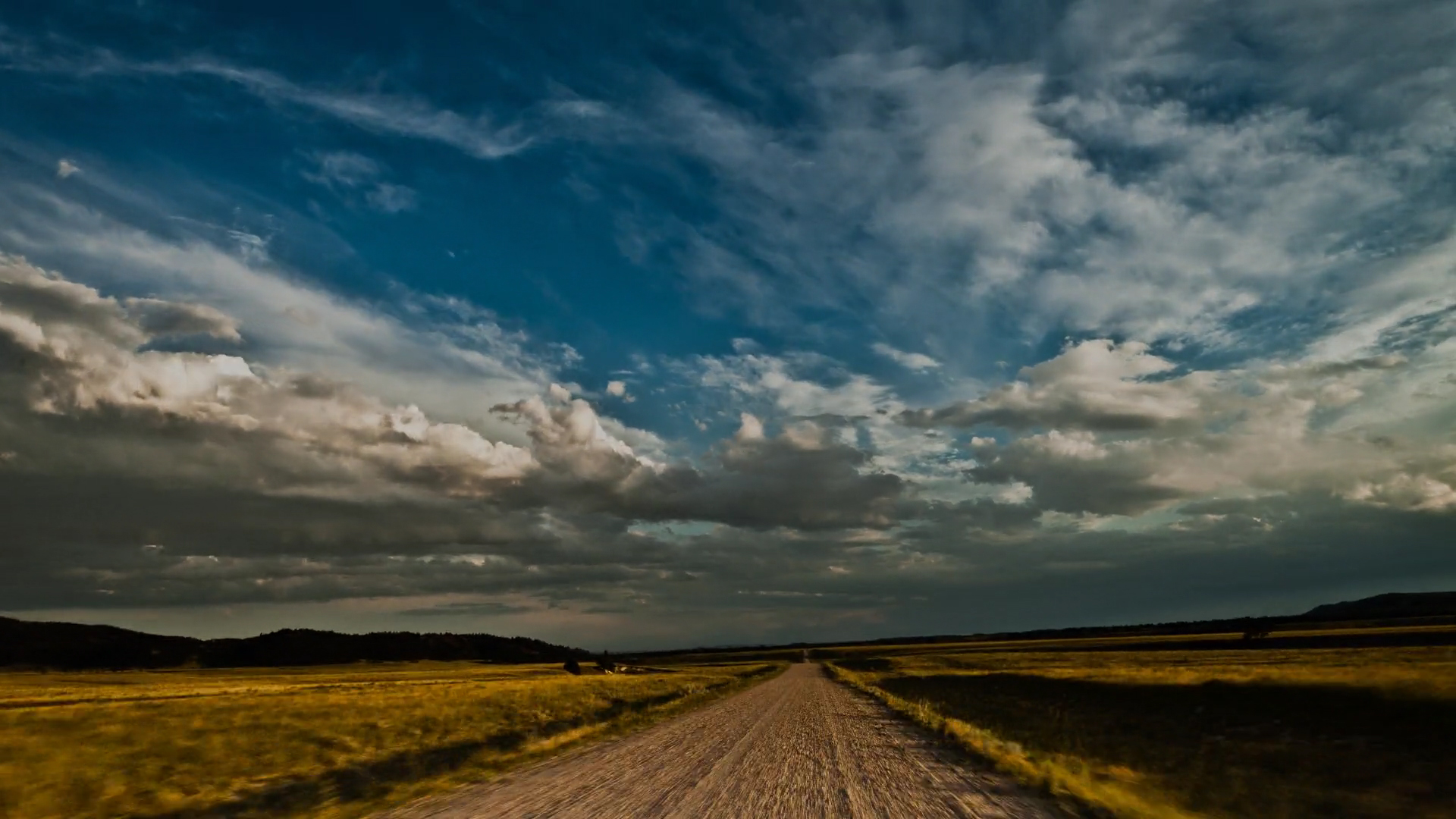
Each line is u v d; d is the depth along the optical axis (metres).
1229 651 95.94
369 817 11.45
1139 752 19.05
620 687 52.75
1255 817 11.57
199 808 12.42
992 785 13.85
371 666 189.00
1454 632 100.69
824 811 11.62
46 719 23.12
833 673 96.69
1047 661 87.19
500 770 16.19
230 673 147.75
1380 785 13.29
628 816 11.30
